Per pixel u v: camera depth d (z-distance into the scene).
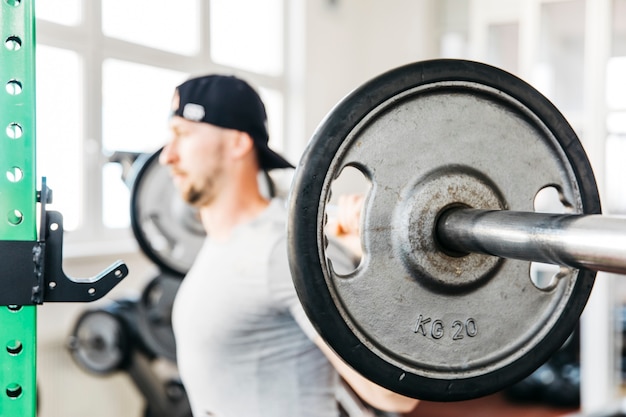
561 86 3.66
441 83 0.79
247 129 1.55
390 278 0.80
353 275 0.78
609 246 0.65
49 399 3.34
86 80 3.58
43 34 3.38
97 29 3.61
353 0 5.26
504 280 0.85
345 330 0.77
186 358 1.47
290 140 4.94
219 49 4.43
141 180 2.60
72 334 3.19
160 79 3.98
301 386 1.40
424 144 0.80
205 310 1.42
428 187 0.80
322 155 0.74
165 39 4.03
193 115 1.54
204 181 1.53
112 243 3.71
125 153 2.83
